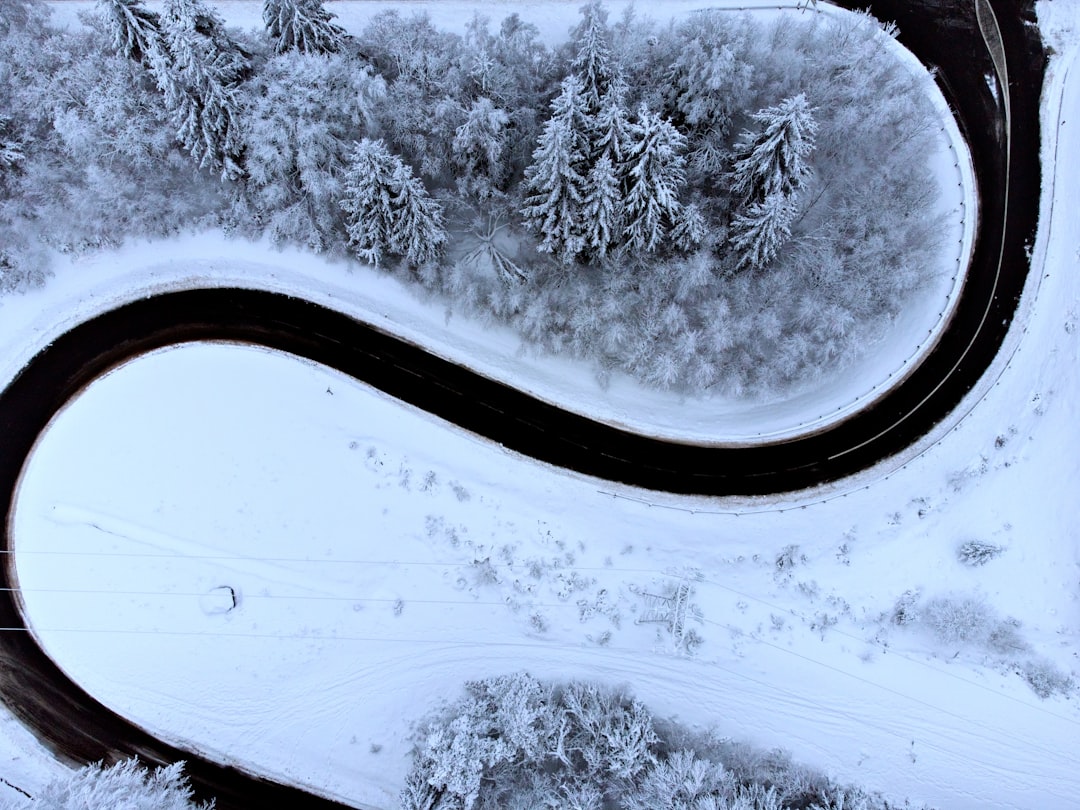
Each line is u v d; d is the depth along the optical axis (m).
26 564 29.89
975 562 29.47
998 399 30.81
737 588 29.67
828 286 30.14
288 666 29.50
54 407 30.62
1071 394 30.48
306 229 30.62
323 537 30.27
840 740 28.36
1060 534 29.83
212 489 30.53
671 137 24.12
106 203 30.02
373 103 27.58
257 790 29.08
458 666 29.17
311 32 26.94
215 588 29.78
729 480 30.75
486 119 26.22
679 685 28.72
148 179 30.17
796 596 29.66
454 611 29.61
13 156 28.33
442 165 29.42
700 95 27.55
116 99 27.36
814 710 28.62
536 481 30.69
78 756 29.36
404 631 29.56
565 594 29.45
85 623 29.72
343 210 30.19
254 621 29.72
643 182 24.97
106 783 24.67
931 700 28.72
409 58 27.48
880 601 29.56
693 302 30.20
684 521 30.42
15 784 29.08
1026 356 30.88
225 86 27.02
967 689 28.80
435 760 25.50
